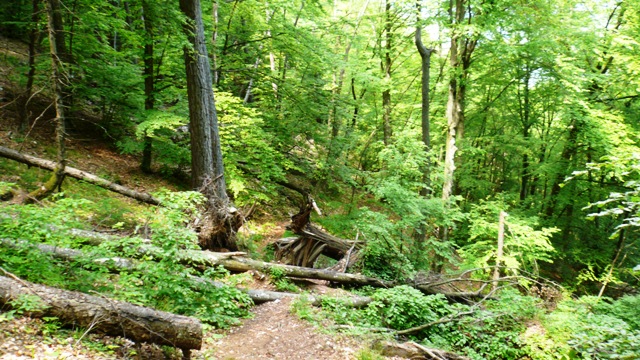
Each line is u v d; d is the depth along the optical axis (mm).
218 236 9562
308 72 15984
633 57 13797
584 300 10656
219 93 12492
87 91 11828
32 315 4242
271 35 14664
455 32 13477
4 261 5062
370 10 20797
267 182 13258
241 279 8617
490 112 19391
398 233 11453
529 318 9695
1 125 10953
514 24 13984
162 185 12594
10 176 9305
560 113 16219
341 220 13836
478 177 20266
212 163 10414
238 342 6398
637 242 16125
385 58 19422
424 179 13516
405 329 8875
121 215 9523
